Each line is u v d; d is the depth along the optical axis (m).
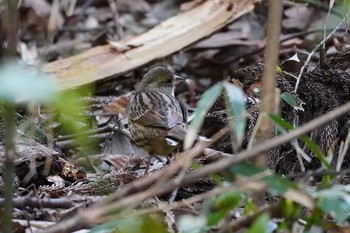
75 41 15.89
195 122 5.86
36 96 4.01
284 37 14.20
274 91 6.05
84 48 15.34
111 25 16.58
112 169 9.95
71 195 8.27
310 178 6.60
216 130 10.62
